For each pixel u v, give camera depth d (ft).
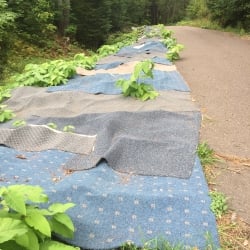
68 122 13.97
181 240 7.86
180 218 8.49
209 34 48.67
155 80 19.16
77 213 8.48
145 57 26.07
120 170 10.68
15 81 21.62
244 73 23.24
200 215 8.61
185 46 34.78
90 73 21.89
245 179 10.68
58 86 19.13
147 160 11.09
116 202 8.87
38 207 8.00
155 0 123.44
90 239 7.79
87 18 54.85
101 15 55.77
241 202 9.55
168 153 11.44
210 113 15.69
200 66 24.84
